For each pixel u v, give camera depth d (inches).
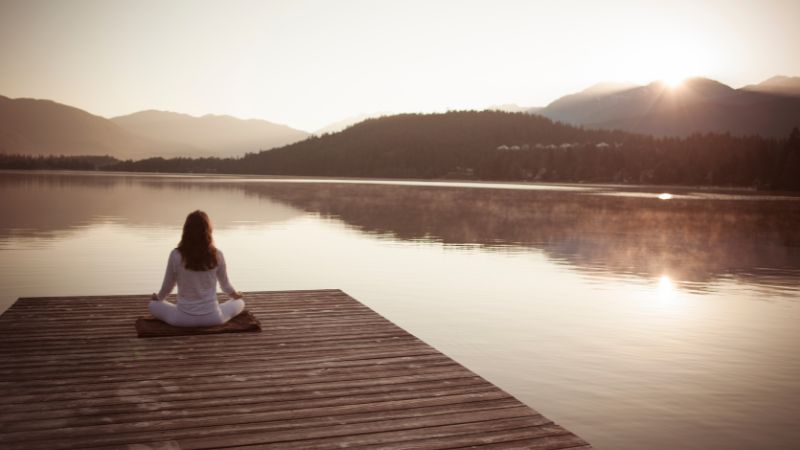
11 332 258.5
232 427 164.2
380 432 163.5
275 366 218.8
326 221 1083.3
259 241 786.8
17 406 175.3
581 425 232.8
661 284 536.4
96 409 174.4
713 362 311.7
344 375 210.7
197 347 241.1
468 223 1092.5
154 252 645.9
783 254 755.4
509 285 516.7
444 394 193.8
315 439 158.1
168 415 171.3
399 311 416.8
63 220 988.6
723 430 229.5
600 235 942.4
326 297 353.4
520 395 263.1
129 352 231.8
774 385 278.5
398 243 789.9
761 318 408.8
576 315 411.5
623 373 293.3
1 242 714.2
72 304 317.7
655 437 222.8
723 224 1196.5
